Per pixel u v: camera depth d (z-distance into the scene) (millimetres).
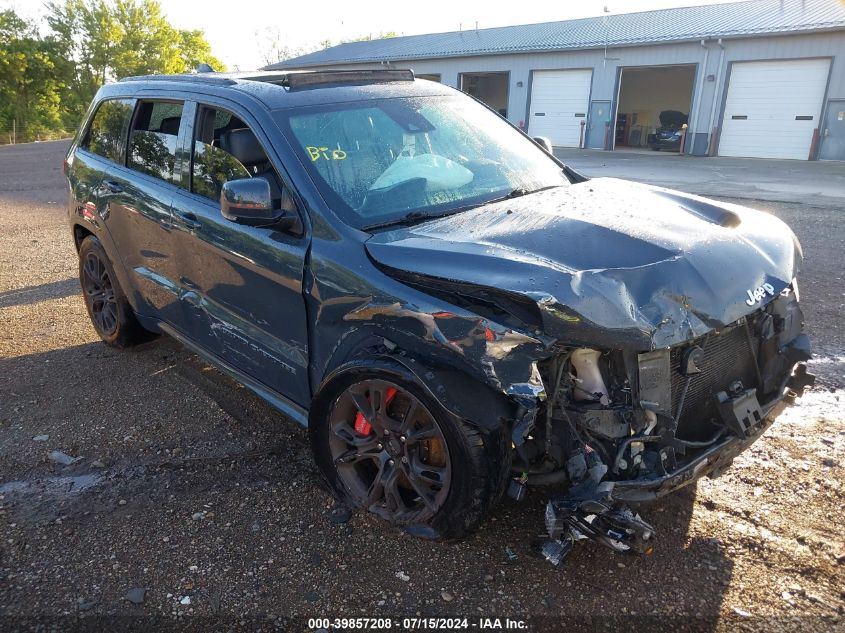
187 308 3959
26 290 6934
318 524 3031
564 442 2498
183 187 3830
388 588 2635
